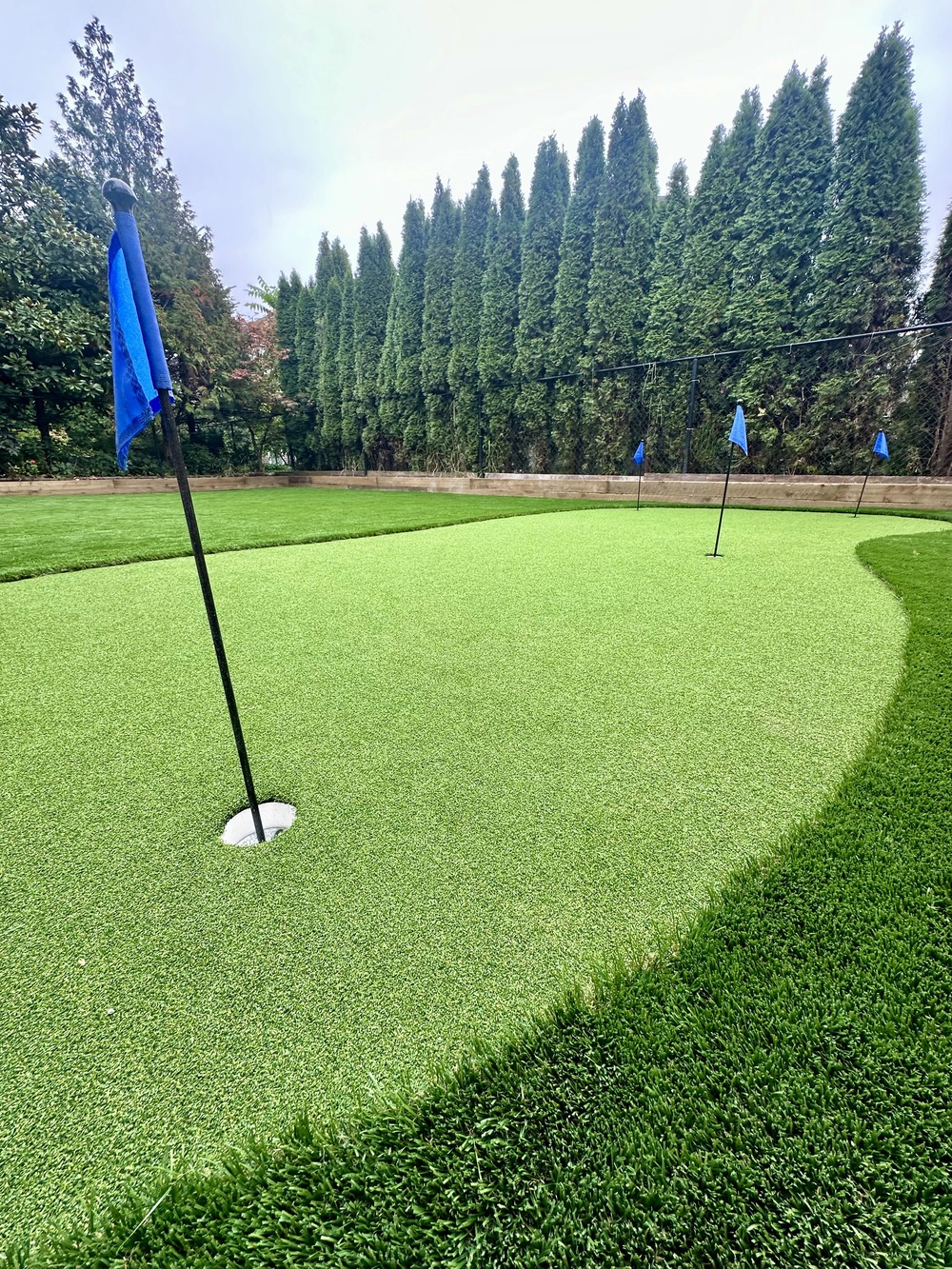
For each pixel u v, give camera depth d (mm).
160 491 14523
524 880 1224
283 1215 674
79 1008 961
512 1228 639
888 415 8688
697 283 9969
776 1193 650
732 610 3305
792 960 969
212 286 16000
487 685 2287
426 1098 792
